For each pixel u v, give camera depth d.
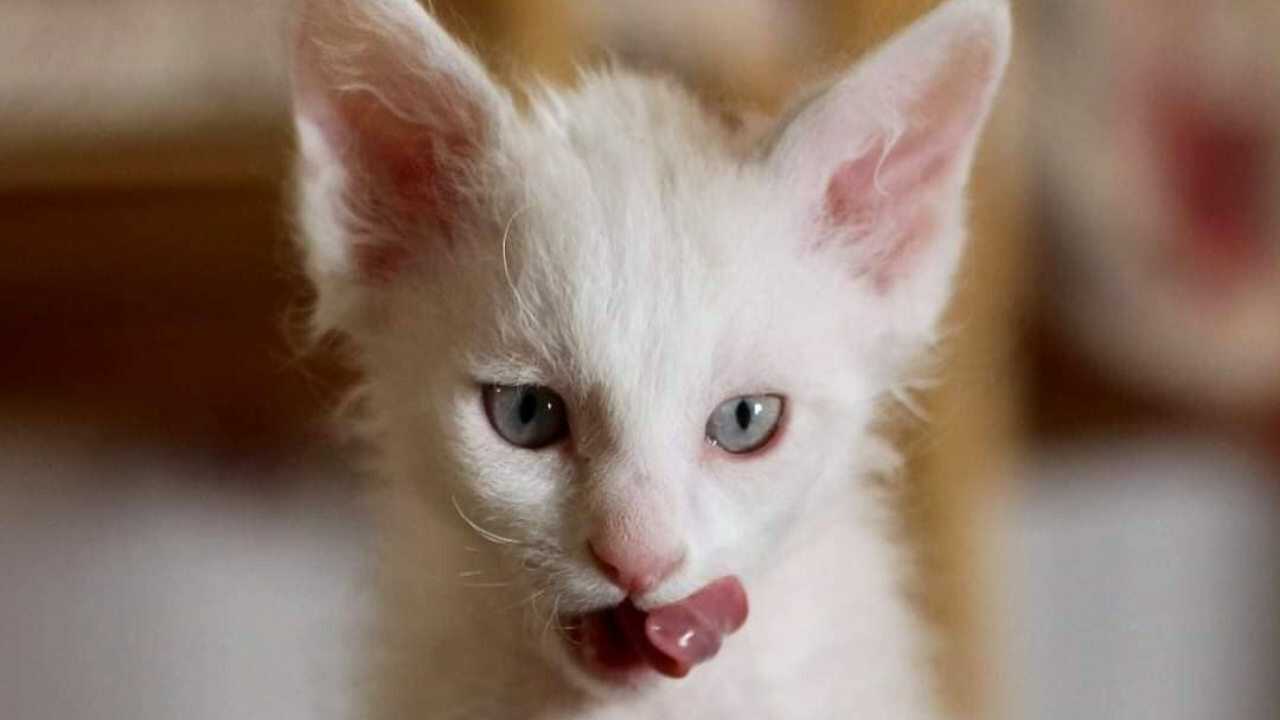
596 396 0.43
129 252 0.53
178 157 0.49
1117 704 0.61
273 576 0.60
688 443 0.43
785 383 0.44
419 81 0.44
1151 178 0.52
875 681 0.48
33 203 0.51
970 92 0.45
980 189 0.50
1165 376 0.54
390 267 0.46
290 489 0.59
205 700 0.61
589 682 0.45
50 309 0.54
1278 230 0.52
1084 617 0.60
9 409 0.57
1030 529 0.59
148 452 0.59
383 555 0.49
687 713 0.47
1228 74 0.51
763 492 0.44
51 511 0.60
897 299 0.46
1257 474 0.60
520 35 0.48
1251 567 0.60
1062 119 0.51
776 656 0.47
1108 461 0.59
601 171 0.44
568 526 0.43
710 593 0.43
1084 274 0.52
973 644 0.52
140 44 0.48
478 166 0.45
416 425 0.45
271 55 0.46
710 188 0.44
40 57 0.48
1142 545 0.60
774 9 0.49
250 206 0.52
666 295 0.43
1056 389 0.55
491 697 0.47
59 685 0.61
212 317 0.55
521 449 0.44
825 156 0.45
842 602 0.48
